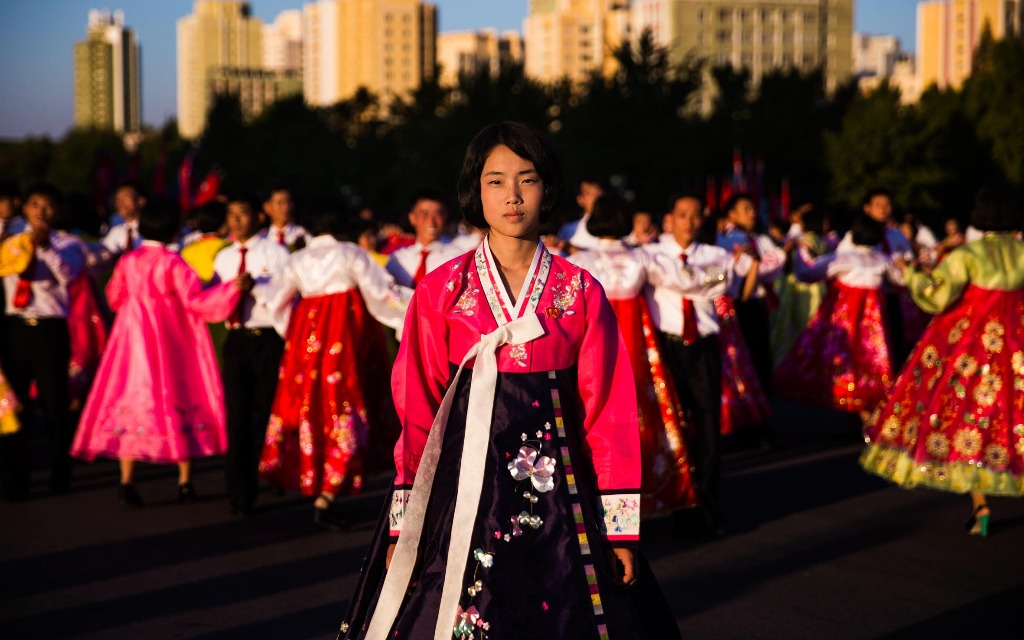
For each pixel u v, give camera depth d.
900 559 5.96
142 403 7.06
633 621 3.00
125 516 6.97
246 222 7.41
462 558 2.95
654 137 40.50
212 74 199.38
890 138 39.69
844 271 9.38
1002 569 5.79
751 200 10.26
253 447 7.07
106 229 13.67
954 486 6.23
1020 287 6.30
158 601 5.30
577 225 9.17
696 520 6.38
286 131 56.28
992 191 6.38
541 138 3.11
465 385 3.07
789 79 47.22
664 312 6.51
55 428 7.59
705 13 130.38
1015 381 6.21
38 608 5.20
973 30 126.31
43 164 112.62
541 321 3.05
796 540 6.35
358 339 6.58
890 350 9.35
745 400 8.68
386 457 6.74
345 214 6.72
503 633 2.92
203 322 7.27
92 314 9.39
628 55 42.69
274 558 6.04
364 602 3.14
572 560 2.97
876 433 6.64
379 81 180.62
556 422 3.04
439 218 7.54
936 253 10.04
